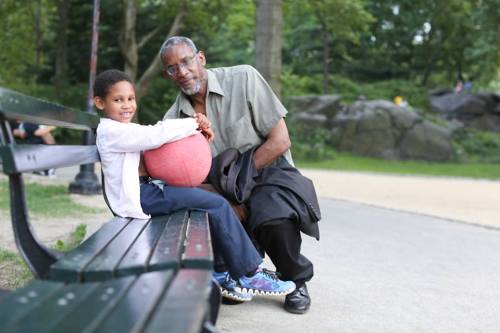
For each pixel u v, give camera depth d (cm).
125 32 2253
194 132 334
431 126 2658
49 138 1156
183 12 2209
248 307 379
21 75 2877
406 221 846
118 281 204
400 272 501
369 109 2712
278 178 358
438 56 4147
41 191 928
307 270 367
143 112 2734
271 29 1191
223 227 321
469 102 3216
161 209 329
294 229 351
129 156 323
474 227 813
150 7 2586
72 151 295
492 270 526
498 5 2153
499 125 3225
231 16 2203
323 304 393
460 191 1464
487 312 391
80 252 238
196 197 325
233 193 345
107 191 329
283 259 355
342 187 1441
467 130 3005
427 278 484
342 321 358
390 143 2625
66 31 2622
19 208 240
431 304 405
